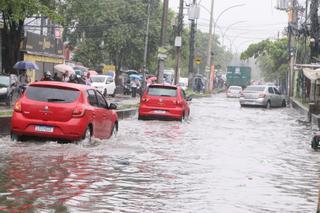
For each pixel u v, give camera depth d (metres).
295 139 21.22
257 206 9.23
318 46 42.72
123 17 62.44
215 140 19.33
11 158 12.93
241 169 13.03
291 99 55.69
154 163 13.30
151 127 23.33
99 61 64.12
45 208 8.46
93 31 62.19
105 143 16.55
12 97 29.86
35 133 15.09
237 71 88.88
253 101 46.19
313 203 9.67
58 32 58.38
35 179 10.62
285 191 10.66
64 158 13.28
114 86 51.28
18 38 35.19
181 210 8.73
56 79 35.72
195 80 77.75
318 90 37.41
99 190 9.93
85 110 15.34
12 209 8.34
